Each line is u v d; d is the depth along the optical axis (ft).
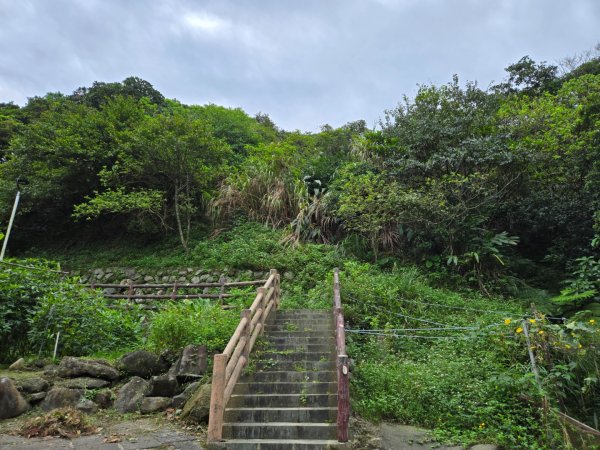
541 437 17.58
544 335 19.62
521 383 19.58
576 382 19.20
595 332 19.93
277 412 18.78
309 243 45.34
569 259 40.34
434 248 42.16
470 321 29.66
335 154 59.62
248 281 39.75
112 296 38.96
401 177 41.91
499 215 44.70
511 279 37.47
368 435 18.13
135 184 53.36
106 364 22.38
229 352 18.44
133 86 87.20
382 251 43.75
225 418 18.57
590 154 36.11
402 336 26.76
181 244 50.70
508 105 52.75
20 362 22.17
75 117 55.36
